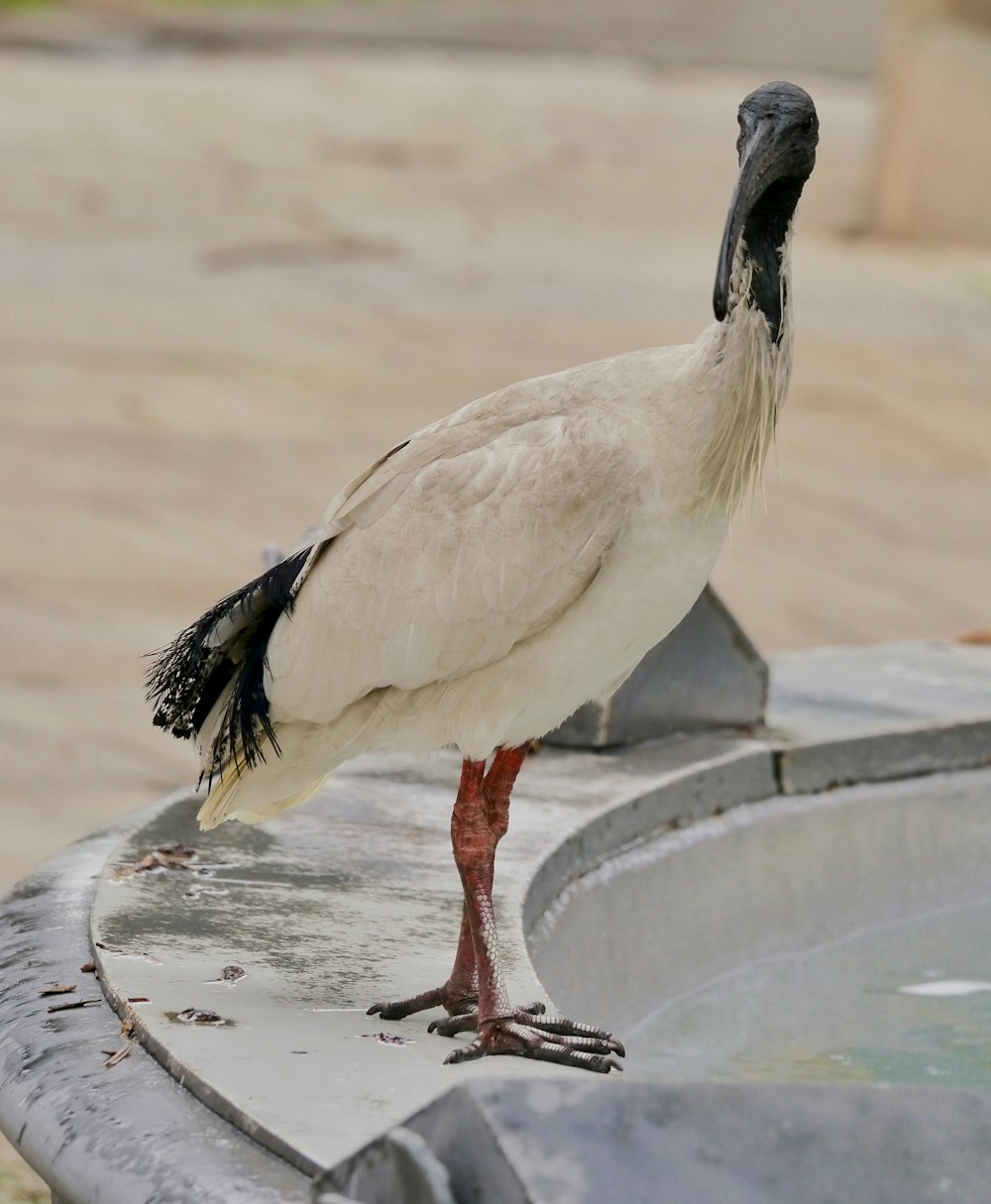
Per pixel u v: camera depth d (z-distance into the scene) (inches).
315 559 227.1
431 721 226.8
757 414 219.1
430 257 1214.3
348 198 1360.7
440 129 1643.7
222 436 874.1
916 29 1328.7
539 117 1738.4
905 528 800.3
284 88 1774.1
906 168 1347.2
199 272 1147.9
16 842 475.2
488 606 219.5
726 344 217.6
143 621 653.3
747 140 217.5
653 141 1669.5
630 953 264.7
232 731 227.9
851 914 295.7
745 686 321.7
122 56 1903.3
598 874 269.1
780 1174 139.3
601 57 2106.3
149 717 573.6
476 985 210.7
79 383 935.7
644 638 227.0
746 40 2250.2
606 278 1187.9
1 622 645.9
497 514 219.5
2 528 740.7
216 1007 201.5
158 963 213.6
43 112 1563.7
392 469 226.2
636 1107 141.2
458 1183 140.1
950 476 880.3
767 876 291.9
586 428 220.5
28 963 217.3
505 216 1348.4
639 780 289.1
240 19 2215.8
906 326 1124.5
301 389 946.7
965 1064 238.5
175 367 970.1
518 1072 193.6
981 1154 141.6
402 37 2162.9
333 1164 152.6
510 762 230.7
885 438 927.7
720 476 219.1
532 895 245.4
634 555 219.5
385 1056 192.5
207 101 1673.2
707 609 313.6
